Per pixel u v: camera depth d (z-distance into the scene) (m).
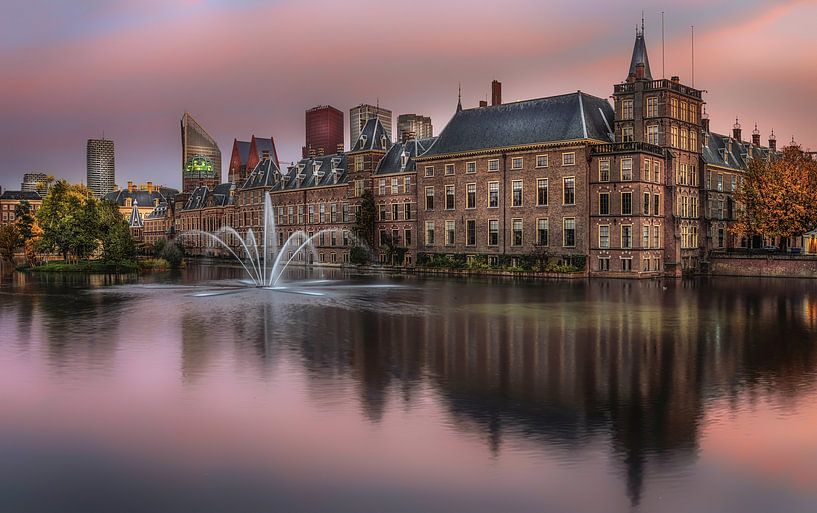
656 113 80.31
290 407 19.59
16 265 111.06
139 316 40.25
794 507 13.16
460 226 91.62
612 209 77.44
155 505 13.30
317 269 103.19
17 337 32.00
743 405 19.92
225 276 85.12
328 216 120.06
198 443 16.61
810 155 85.94
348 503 13.32
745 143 112.19
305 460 15.47
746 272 80.50
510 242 86.06
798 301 48.41
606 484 14.16
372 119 112.31
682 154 83.38
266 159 148.25
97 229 102.12
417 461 15.39
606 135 83.12
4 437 17.09
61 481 14.43
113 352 28.05
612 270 77.62
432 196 95.19
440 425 17.94
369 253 106.50
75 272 94.94
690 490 13.91
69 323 37.03
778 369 24.80
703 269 84.62
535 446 16.34
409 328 35.03
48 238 103.62
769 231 80.81
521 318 39.03
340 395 20.95
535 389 21.77
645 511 13.00
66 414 19.00
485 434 17.20
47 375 23.70
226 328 35.06
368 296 53.78
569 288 61.56
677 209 81.81
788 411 19.30
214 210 169.38
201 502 13.41
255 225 144.50
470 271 85.50
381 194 106.12
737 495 13.68
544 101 86.31
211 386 22.09
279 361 26.20
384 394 21.12
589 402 20.22
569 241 80.75
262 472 14.81
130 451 16.09
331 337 32.06
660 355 27.48
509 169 85.94
